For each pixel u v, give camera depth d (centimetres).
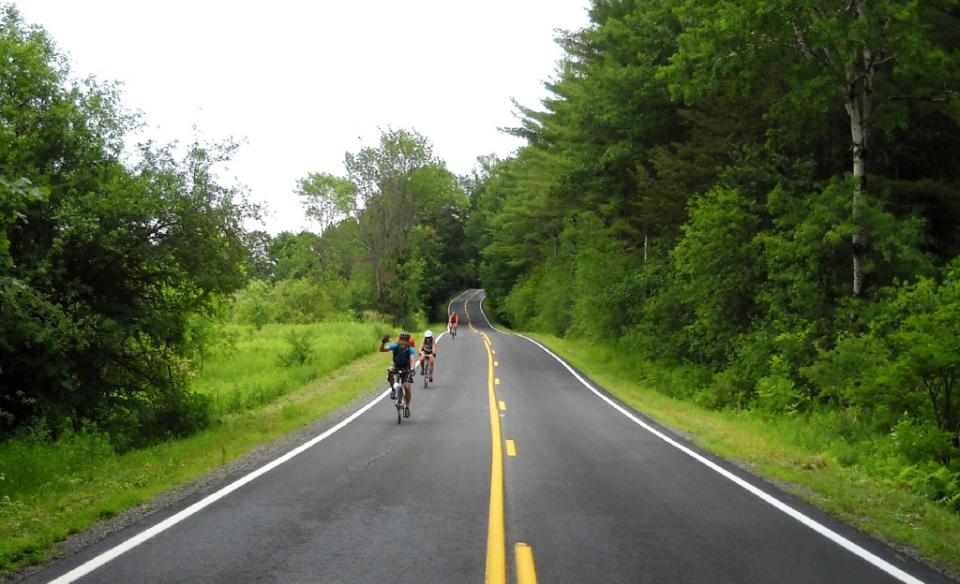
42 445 1191
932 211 2269
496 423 1644
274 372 2911
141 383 1728
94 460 1206
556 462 1151
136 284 1658
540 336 5881
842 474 1154
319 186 7106
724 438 1512
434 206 6850
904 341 1382
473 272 12650
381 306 6706
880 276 2125
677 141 3200
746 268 2448
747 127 2589
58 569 584
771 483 1009
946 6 2052
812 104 2050
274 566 593
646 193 3036
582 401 2183
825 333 2070
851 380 1678
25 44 1360
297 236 7844
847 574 595
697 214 2464
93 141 1491
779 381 2028
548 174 4453
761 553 651
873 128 2233
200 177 1636
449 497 871
